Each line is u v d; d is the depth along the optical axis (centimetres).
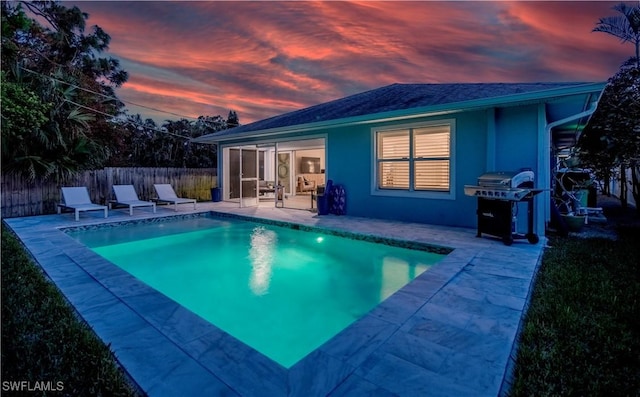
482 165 682
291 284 483
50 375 203
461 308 295
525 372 204
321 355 222
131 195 986
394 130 810
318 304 414
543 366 210
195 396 182
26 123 711
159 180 1270
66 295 325
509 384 196
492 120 645
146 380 195
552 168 835
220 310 399
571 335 248
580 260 452
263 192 1383
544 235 616
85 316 279
